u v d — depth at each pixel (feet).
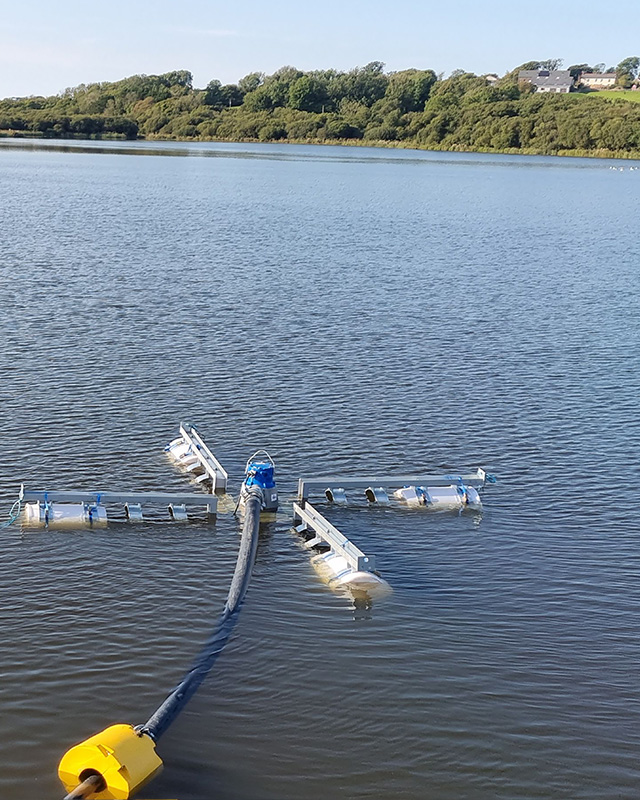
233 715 60.13
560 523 90.84
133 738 54.49
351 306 182.39
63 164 597.93
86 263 214.28
